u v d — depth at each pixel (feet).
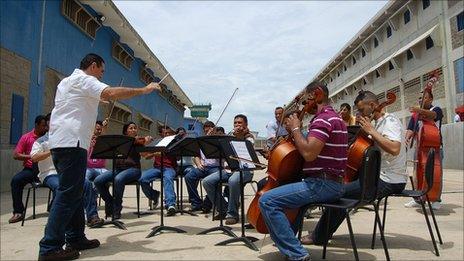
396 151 12.32
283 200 10.68
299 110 11.51
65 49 40.22
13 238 14.57
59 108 11.78
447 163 54.39
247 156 13.60
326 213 12.65
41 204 23.81
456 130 52.54
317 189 10.59
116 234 15.06
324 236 12.99
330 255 12.04
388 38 78.74
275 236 10.62
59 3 38.86
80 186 11.73
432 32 60.70
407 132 18.94
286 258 11.09
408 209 20.18
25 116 32.96
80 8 42.22
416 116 18.65
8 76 30.63
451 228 15.83
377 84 85.15
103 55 50.96
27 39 33.22
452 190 27.78
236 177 17.22
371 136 12.64
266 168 13.14
